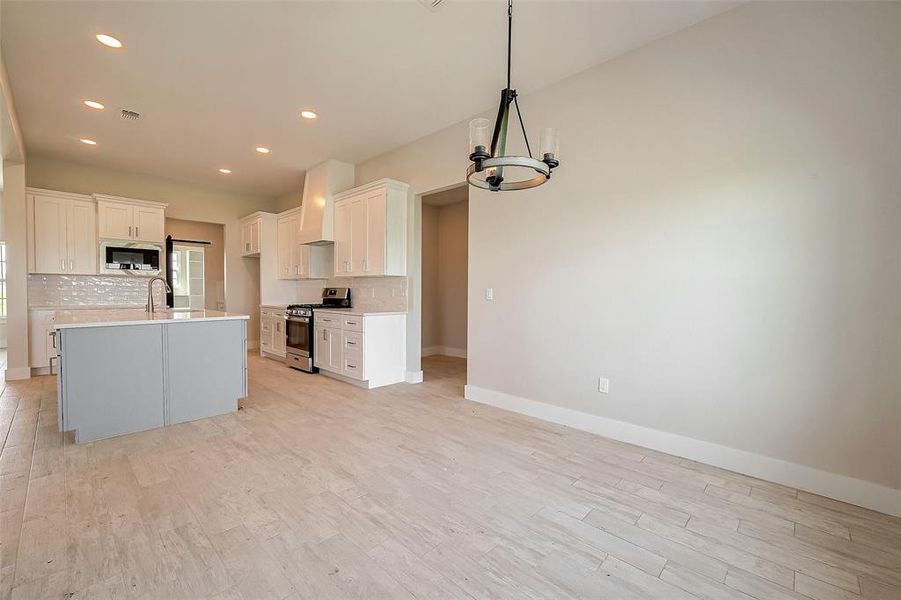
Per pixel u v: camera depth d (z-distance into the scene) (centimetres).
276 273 691
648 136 289
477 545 180
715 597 151
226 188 691
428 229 713
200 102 376
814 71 227
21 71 321
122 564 164
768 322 243
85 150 499
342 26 271
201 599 147
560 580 159
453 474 247
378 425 335
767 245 242
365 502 214
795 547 181
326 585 155
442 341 728
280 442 296
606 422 313
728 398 257
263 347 669
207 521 195
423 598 149
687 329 273
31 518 195
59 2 244
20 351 477
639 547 180
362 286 564
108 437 302
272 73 329
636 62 295
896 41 205
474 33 278
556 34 279
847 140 218
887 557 174
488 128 199
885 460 210
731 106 254
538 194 356
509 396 379
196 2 246
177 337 334
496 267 389
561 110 338
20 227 473
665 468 258
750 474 249
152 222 583
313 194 566
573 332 332
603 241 313
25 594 147
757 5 244
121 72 325
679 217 275
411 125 431
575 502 217
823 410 226
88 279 561
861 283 215
